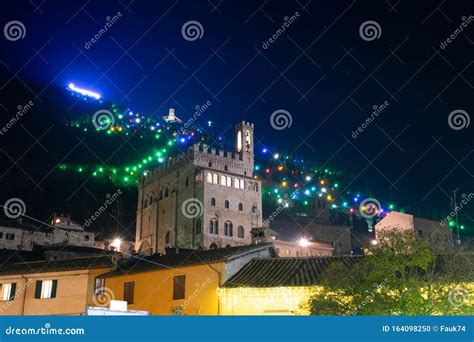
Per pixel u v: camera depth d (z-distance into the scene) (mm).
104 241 94000
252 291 32562
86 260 42969
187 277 36250
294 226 102750
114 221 114562
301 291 31375
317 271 33281
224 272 34906
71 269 41156
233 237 92312
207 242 88500
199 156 96062
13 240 83188
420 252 22953
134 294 38531
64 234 88875
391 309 22109
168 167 102188
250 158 102750
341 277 24344
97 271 41094
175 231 95312
